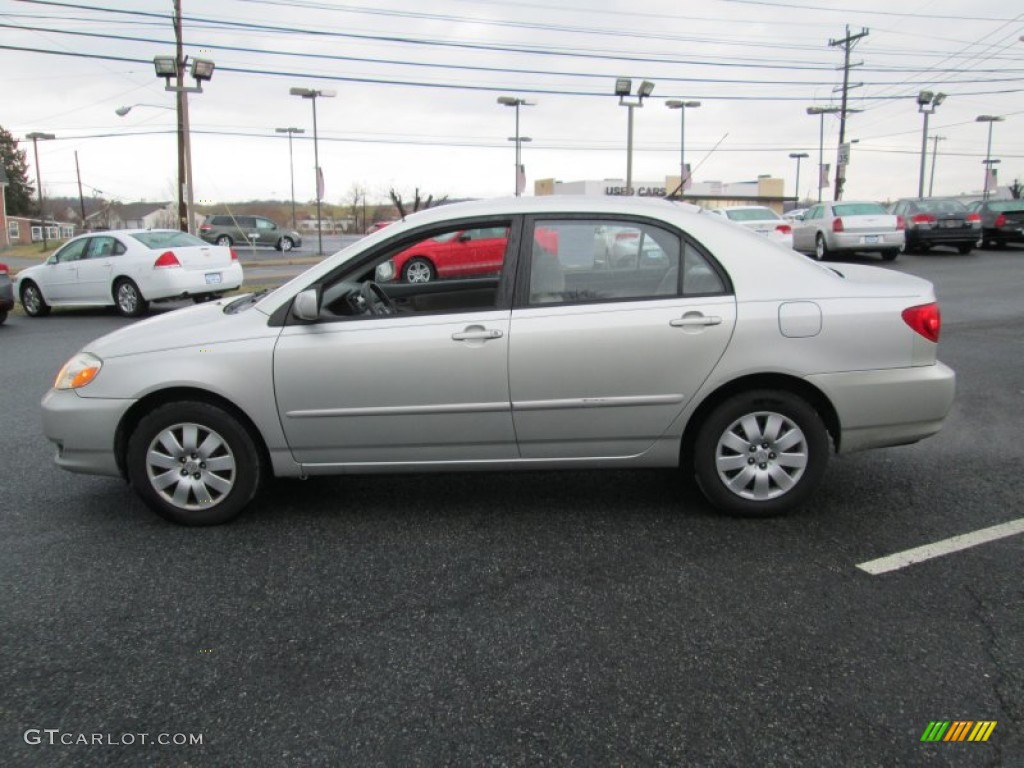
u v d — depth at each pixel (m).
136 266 13.27
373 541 4.02
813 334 3.94
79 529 4.21
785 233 18.36
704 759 2.39
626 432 4.06
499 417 4.02
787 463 4.08
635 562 3.71
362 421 4.05
